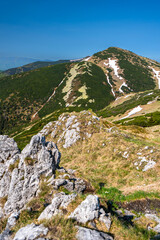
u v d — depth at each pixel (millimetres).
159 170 20547
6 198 16906
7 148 20031
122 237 7520
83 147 36812
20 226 8867
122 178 21609
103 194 14922
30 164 16953
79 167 28812
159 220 9906
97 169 25938
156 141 36938
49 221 8008
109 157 29062
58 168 18766
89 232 7180
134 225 9555
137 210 12148
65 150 39688
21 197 15648
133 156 26172
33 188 15516
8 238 8000
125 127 51250
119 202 13328
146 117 65750
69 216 8633
